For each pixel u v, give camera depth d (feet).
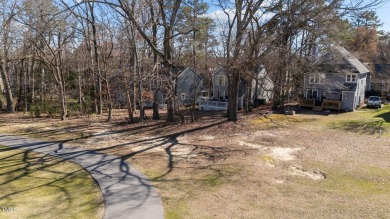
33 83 109.50
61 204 32.19
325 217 28.94
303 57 97.35
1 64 102.53
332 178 40.93
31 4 88.07
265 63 89.76
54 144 59.00
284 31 73.15
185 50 90.07
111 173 42.27
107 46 96.94
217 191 35.70
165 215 29.40
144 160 48.55
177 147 57.31
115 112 110.32
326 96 112.27
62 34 102.22
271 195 34.60
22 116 97.19
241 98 113.39
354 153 53.62
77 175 41.57
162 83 78.74
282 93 101.60
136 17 74.79
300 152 53.98
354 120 87.20
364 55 143.84
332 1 62.13
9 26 96.32
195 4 75.66
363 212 29.99
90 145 58.44
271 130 73.61
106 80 85.35
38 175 41.68
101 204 32.09
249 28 78.64
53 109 96.99
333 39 88.28
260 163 47.19
